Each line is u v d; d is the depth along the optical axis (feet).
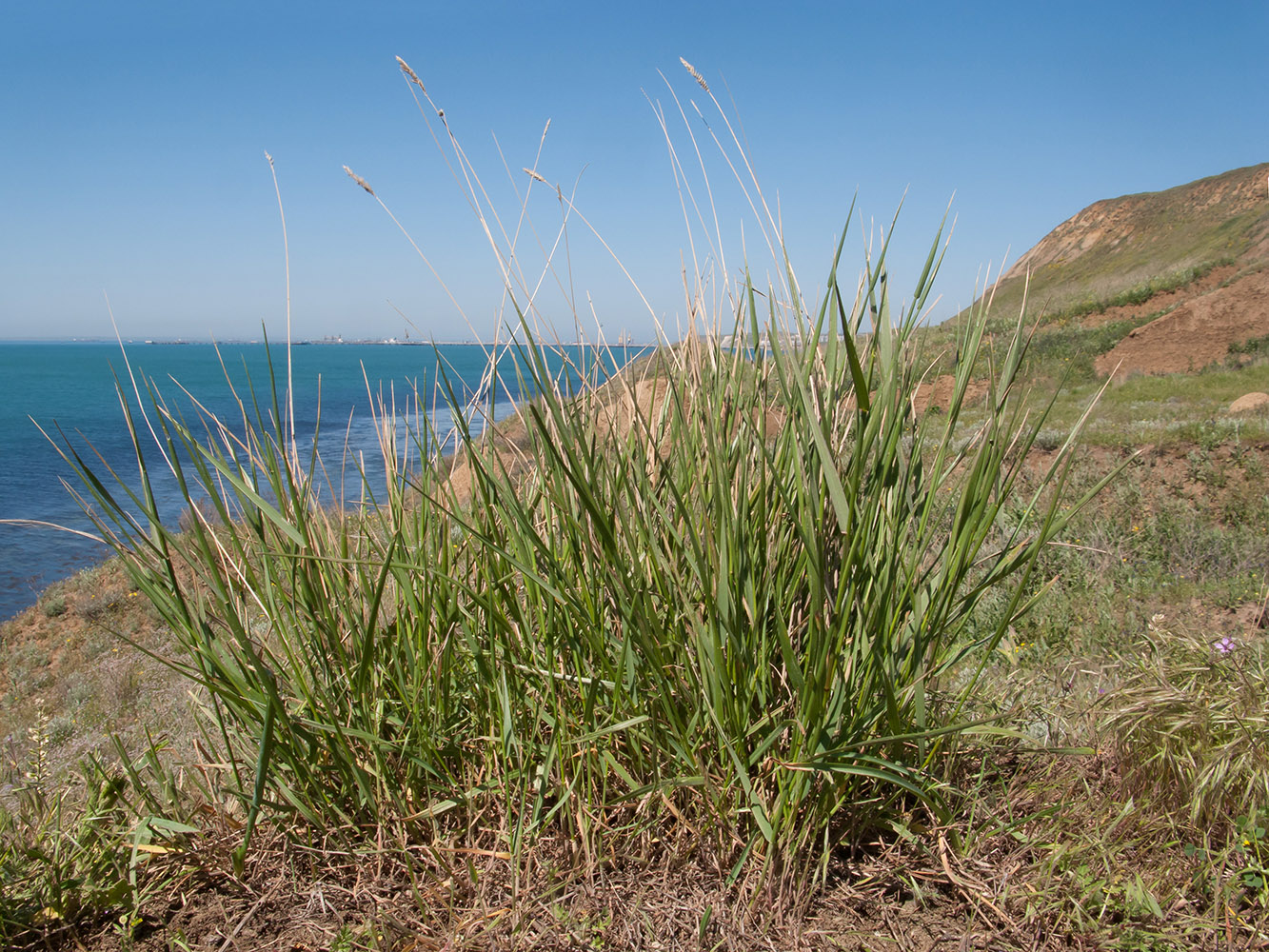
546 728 6.95
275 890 6.34
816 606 5.45
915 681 5.92
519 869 6.23
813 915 5.94
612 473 6.52
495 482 6.40
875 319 5.91
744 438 6.31
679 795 6.59
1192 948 5.85
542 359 5.60
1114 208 182.91
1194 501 26.45
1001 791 7.38
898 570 6.07
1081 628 15.14
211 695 6.36
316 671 6.81
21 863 6.38
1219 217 148.66
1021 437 7.08
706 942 5.66
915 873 6.27
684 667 6.19
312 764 6.69
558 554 6.76
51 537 59.98
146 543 6.12
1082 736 8.75
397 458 7.29
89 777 7.02
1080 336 72.18
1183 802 7.39
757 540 6.13
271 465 6.61
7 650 32.48
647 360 6.79
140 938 6.07
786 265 6.37
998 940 5.78
